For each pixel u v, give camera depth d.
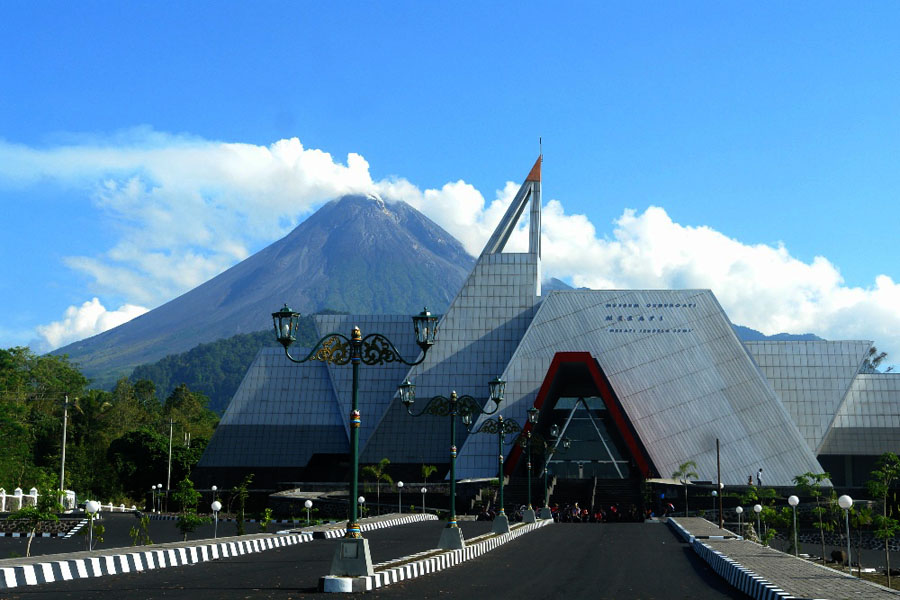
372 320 124.06
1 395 134.12
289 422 119.81
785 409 107.62
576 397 113.12
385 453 113.88
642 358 109.81
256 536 47.69
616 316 111.69
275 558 36.97
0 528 75.31
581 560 39.03
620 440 109.69
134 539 53.62
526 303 118.69
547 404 109.62
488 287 119.38
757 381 108.88
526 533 60.00
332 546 45.41
